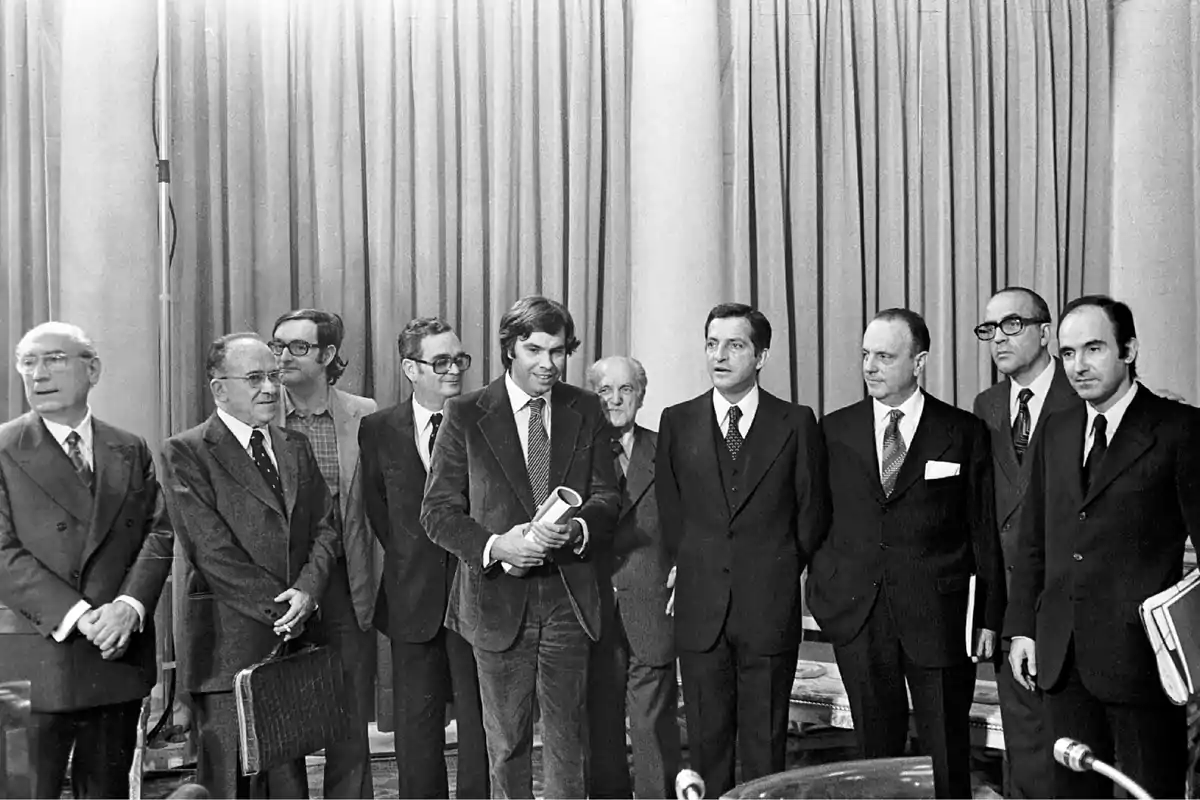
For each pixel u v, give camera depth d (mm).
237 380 3174
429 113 4887
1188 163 5438
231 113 4680
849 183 5215
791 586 3262
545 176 5027
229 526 3129
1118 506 2838
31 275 4594
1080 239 5488
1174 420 2840
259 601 3098
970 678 3236
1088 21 5488
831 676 4082
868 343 3297
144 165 4418
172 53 4605
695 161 4781
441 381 3521
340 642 3424
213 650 3088
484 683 3158
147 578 2975
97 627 2848
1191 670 2633
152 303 4418
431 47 4895
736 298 5047
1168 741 2822
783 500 3297
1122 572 2826
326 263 4793
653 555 3553
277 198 4730
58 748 2855
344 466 3861
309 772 4094
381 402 4801
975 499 3273
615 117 5043
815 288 5172
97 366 3021
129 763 2979
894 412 3322
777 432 3320
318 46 4793
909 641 3186
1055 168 5438
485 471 3205
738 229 5059
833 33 5219
